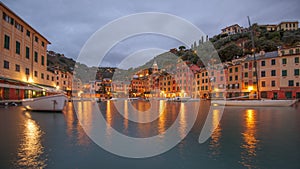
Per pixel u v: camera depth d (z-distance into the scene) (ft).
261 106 82.99
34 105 54.19
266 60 150.30
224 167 13.51
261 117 42.50
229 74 175.63
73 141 20.21
